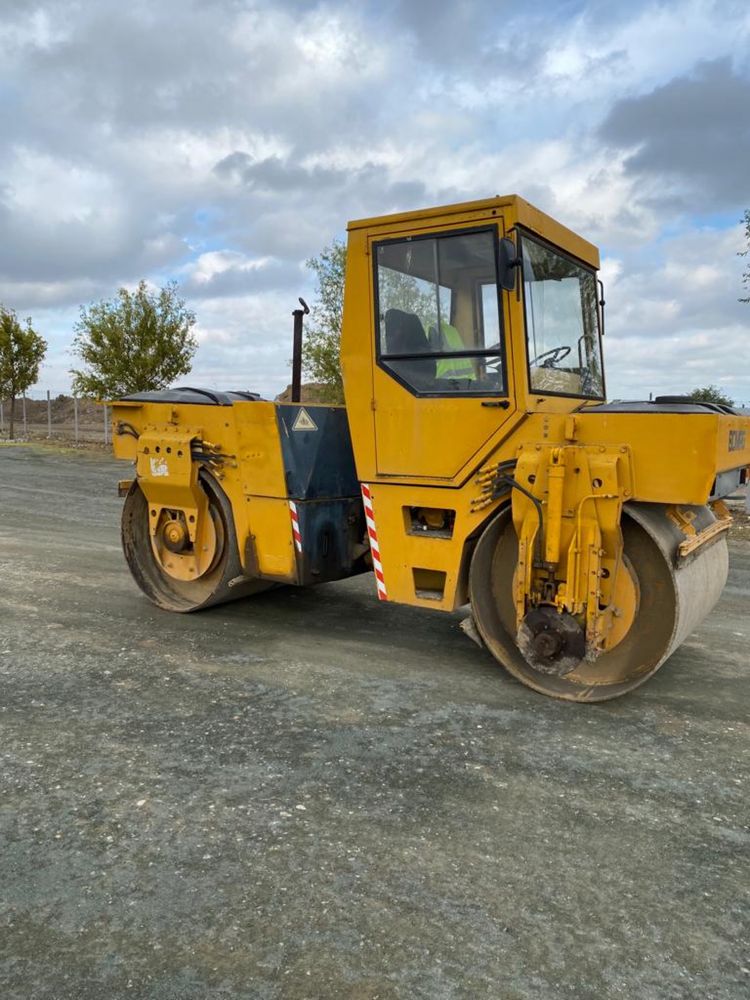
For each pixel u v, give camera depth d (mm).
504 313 4555
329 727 4047
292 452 5602
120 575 7480
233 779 3480
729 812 3279
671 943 2488
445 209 4715
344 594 6992
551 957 2418
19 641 5363
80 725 4020
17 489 13977
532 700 4480
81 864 2850
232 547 5945
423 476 4902
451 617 6285
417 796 3363
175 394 6195
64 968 2346
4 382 26812
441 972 2348
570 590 4332
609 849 3000
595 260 5637
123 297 21734
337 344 16516
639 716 4266
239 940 2473
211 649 5324
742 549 8922
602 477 4168
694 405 4367
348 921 2566
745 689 4688
